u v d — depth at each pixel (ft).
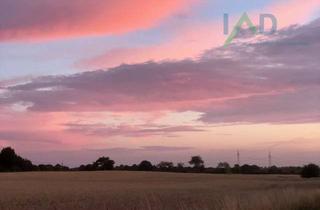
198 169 517.96
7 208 114.21
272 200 77.25
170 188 203.82
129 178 322.75
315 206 80.69
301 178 369.91
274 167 498.69
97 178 312.91
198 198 135.13
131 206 114.83
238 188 211.61
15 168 442.50
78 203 125.29
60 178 301.63
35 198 136.67
